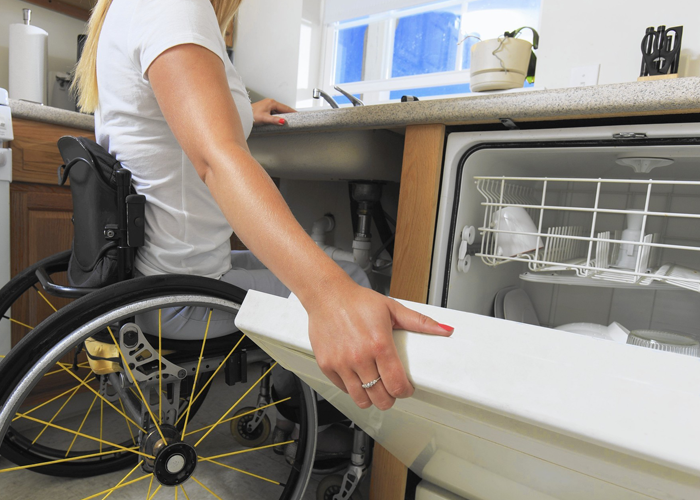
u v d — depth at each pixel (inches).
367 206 56.1
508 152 36.4
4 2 66.7
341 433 45.1
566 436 14.1
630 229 36.0
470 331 16.3
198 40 22.4
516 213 36.7
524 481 19.6
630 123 30.7
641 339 33.8
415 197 36.9
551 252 38.0
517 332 15.5
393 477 37.7
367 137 42.5
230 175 18.7
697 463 11.4
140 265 31.2
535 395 13.8
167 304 28.3
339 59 83.2
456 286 39.2
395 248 38.3
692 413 11.8
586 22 53.0
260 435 50.5
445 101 33.7
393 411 20.8
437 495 29.1
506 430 16.0
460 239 38.1
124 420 55.9
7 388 24.6
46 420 53.9
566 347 14.4
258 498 42.8
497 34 67.4
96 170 28.4
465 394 14.8
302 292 17.1
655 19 49.2
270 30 75.4
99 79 31.2
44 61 63.6
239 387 66.5
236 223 18.5
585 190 49.9
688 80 25.2
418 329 16.4
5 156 48.5
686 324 45.6
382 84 76.8
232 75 33.4
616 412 12.7
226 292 30.7
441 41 73.2
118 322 29.0
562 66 54.8
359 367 15.7
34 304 52.6
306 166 47.3
